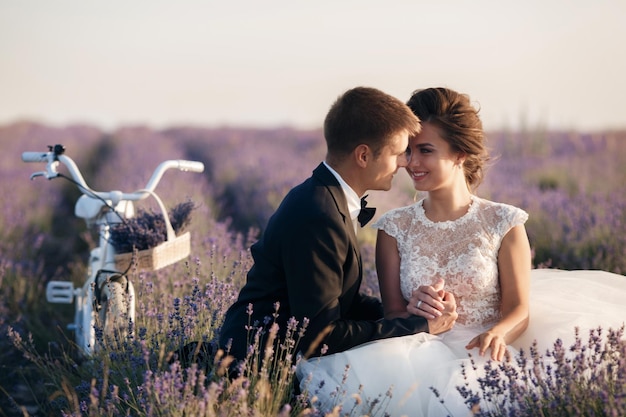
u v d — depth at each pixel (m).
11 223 8.91
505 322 3.53
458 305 3.70
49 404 4.20
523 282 3.64
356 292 3.57
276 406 3.05
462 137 3.57
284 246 3.34
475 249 3.65
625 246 6.38
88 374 3.94
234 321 3.51
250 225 9.85
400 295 3.83
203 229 7.25
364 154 3.38
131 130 24.30
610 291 4.12
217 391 3.02
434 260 3.71
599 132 18.47
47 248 9.00
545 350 3.53
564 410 2.86
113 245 4.37
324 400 3.27
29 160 4.41
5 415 4.28
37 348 5.30
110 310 4.14
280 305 3.46
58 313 6.17
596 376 2.92
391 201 9.66
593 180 11.68
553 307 3.83
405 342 3.40
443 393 3.19
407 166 3.64
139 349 3.67
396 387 3.28
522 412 2.86
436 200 3.75
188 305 3.90
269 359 3.22
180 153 18.84
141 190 4.42
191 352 3.49
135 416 3.25
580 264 6.47
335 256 3.31
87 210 4.43
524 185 11.29
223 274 5.27
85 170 15.58
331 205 3.35
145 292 4.41
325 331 3.25
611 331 3.04
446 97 3.59
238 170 14.27
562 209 8.03
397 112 3.37
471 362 3.23
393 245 3.85
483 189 10.14
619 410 2.68
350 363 3.33
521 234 3.66
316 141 21.08
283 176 11.95
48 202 11.17
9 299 6.22
